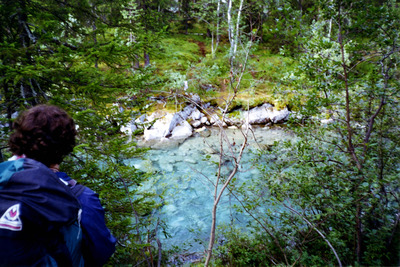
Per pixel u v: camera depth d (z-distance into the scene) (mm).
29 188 780
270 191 3545
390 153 2889
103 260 947
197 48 22219
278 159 3811
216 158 9523
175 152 10539
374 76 2984
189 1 25594
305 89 3803
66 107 2982
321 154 3547
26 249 766
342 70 3148
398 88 2869
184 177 8094
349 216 2756
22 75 2445
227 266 3793
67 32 4375
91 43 3568
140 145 11227
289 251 3479
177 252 4762
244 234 4285
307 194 3086
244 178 7379
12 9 3375
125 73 3455
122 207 3242
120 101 3543
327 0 2895
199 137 12078
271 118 13453
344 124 3350
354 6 2869
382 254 2492
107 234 962
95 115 3277
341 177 2979
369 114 3316
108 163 3174
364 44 3104
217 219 6137
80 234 873
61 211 803
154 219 3951
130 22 4410
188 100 3496
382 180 2477
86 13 4410
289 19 3076
